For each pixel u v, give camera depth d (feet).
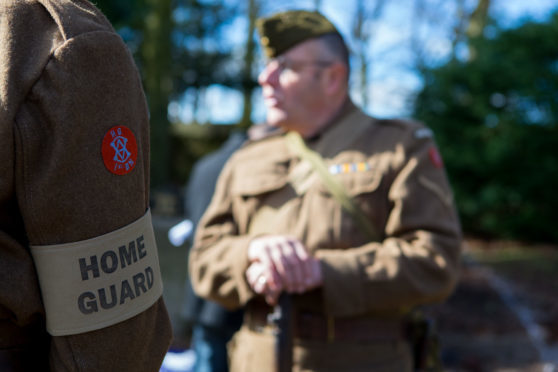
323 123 6.05
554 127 31.27
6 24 2.76
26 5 2.82
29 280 2.73
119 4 22.26
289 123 6.04
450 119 32.37
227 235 6.25
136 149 2.88
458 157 31.65
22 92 2.66
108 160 2.74
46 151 2.65
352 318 5.45
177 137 56.13
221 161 8.96
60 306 2.71
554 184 30.99
